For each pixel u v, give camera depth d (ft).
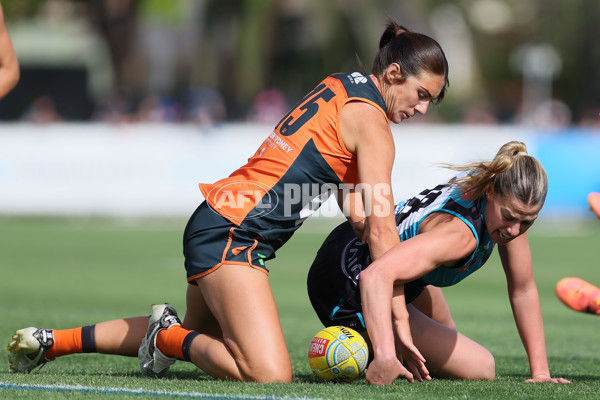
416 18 383.65
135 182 207.62
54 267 137.08
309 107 52.34
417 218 51.19
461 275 51.47
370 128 50.67
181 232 192.44
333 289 54.80
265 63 363.56
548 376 53.21
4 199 204.74
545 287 122.11
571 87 442.50
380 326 47.65
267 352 49.32
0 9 56.24
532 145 213.25
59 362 61.72
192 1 346.33
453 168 49.75
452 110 374.22
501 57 495.41
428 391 46.68
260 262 51.47
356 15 366.84
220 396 43.45
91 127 207.10
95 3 327.67
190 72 369.09
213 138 209.05
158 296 106.73
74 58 407.23
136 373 56.03
